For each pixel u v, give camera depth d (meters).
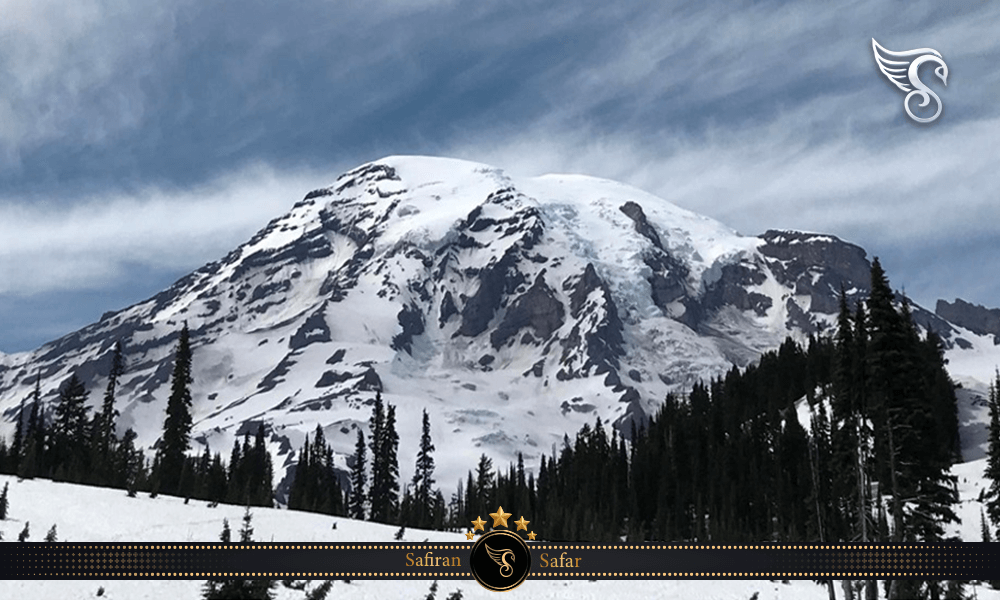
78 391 128.62
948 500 56.06
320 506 132.38
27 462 85.62
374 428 163.50
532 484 170.50
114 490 84.25
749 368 190.00
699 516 137.88
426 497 181.12
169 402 125.31
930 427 54.66
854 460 59.00
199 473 121.69
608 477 156.25
